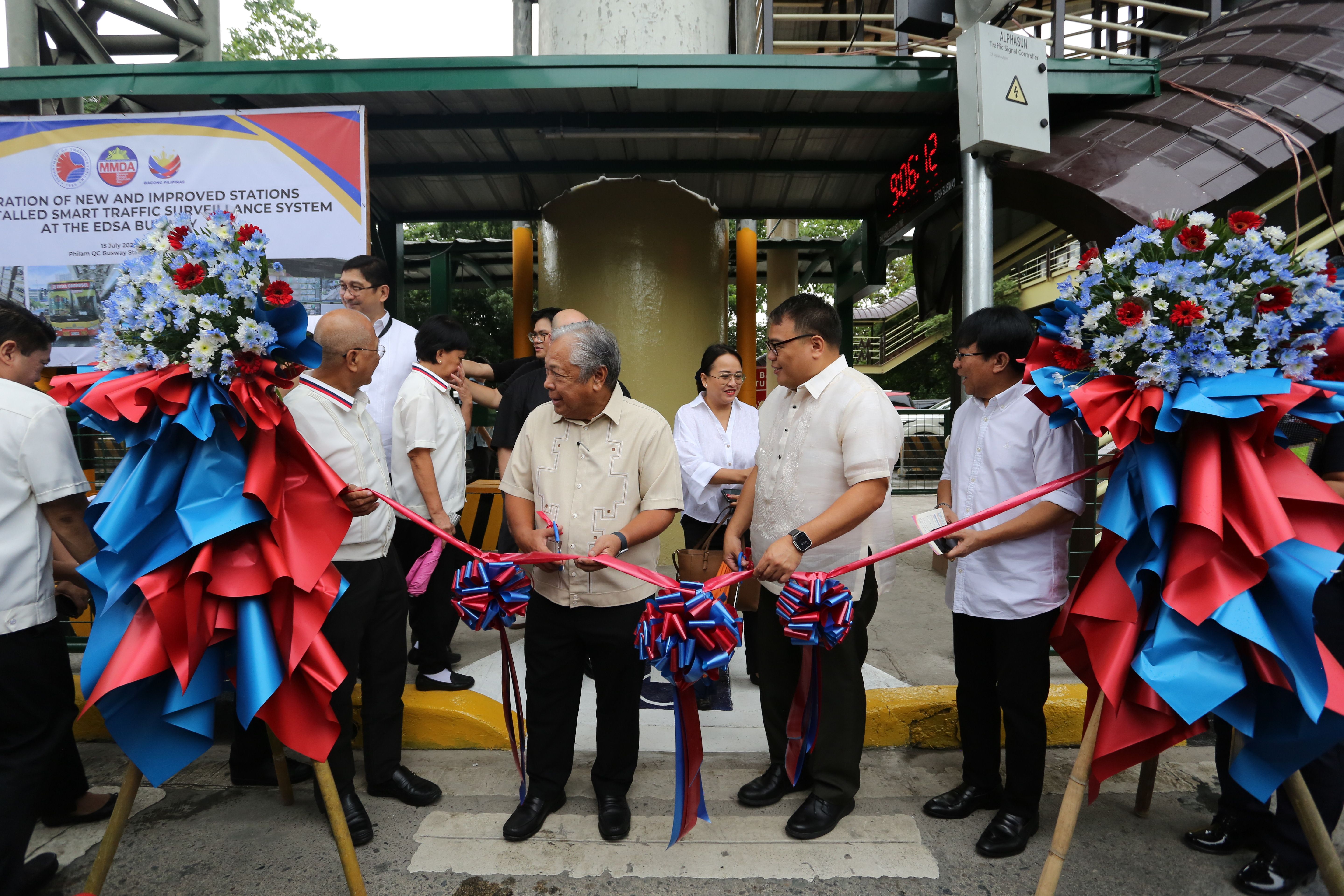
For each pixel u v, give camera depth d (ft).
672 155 17.87
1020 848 7.64
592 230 18.15
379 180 18.61
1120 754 6.27
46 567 6.97
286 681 6.38
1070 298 6.73
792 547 7.09
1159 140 13.38
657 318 18.33
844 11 22.02
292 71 13.10
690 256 18.60
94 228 13.28
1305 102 13.38
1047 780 9.18
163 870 7.45
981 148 13.14
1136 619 6.04
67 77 13.08
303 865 7.51
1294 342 6.00
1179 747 9.96
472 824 8.23
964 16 13.14
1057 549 7.58
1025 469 7.63
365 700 8.71
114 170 13.23
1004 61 12.88
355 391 8.37
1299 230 13.84
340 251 13.32
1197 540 5.84
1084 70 13.98
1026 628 7.53
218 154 13.24
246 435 6.49
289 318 6.35
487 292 41.16
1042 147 13.24
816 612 7.09
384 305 11.18
